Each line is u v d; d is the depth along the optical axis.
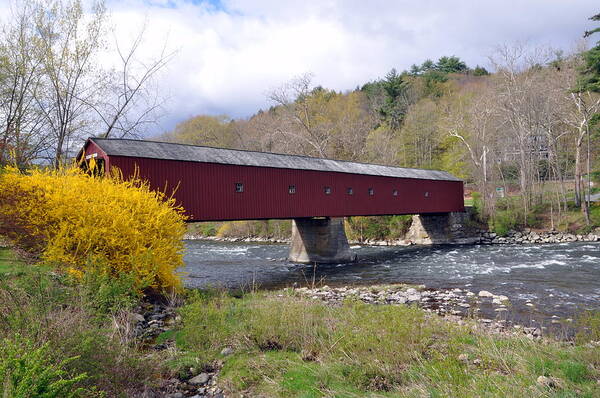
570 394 4.23
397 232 32.88
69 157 17.91
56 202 9.27
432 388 4.47
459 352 5.84
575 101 30.14
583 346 6.39
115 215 9.48
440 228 31.16
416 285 14.50
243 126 59.16
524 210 31.80
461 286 14.22
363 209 23.39
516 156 36.06
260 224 38.06
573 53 31.22
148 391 4.85
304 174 20.05
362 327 6.59
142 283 8.82
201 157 16.03
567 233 28.80
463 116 43.84
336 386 4.93
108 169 13.15
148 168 14.16
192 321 6.98
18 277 7.09
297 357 5.97
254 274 17.94
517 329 8.28
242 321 7.32
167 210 10.60
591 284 13.74
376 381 5.02
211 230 41.66
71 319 4.78
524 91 32.12
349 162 24.70
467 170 42.78
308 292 13.00
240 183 17.17
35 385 3.07
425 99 55.09
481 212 32.34
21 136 16.20
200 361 5.93
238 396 4.93
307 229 22.67
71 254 9.01
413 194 27.16
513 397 4.05
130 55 19.08
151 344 6.77
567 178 38.72
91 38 17.48
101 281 6.99
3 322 4.49
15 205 9.07
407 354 5.55
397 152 47.50
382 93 59.47
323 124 41.56
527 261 19.62
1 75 15.23
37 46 16.02
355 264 21.12
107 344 4.88
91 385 4.21
